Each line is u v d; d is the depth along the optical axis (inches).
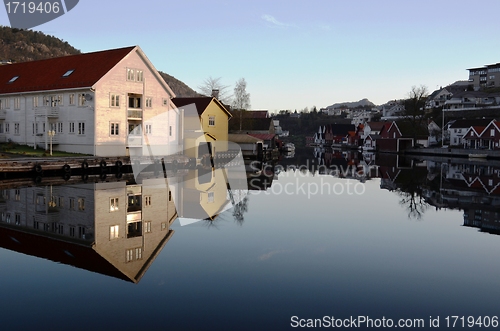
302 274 373.1
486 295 335.6
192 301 309.4
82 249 438.9
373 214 683.4
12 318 276.7
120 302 304.7
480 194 955.3
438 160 2293.3
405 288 346.9
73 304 300.4
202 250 441.4
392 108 5172.2
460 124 3127.5
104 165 1246.3
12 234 497.0
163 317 282.2
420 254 447.8
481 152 2429.9
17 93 1571.1
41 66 1674.5
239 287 338.0
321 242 488.4
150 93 1565.0
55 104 1503.4
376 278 368.5
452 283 361.1
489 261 426.0
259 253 435.2
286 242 483.8
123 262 397.4
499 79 4675.2
